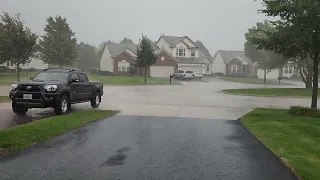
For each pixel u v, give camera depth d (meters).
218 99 21.16
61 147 7.34
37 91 11.77
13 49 26.80
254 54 53.78
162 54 58.50
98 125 10.23
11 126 9.80
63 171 5.65
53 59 45.75
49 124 9.66
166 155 6.81
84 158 6.48
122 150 7.15
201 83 44.91
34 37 27.39
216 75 72.25
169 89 30.64
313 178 5.47
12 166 5.89
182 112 13.84
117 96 21.69
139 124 10.54
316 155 6.97
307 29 12.64
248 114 13.34
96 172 5.62
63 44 45.88
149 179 5.32
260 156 6.86
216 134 9.15
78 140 8.06
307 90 30.59
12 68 59.72
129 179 5.30
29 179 5.23
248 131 9.67
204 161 6.43
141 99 19.72
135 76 55.38
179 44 61.47
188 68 61.53
